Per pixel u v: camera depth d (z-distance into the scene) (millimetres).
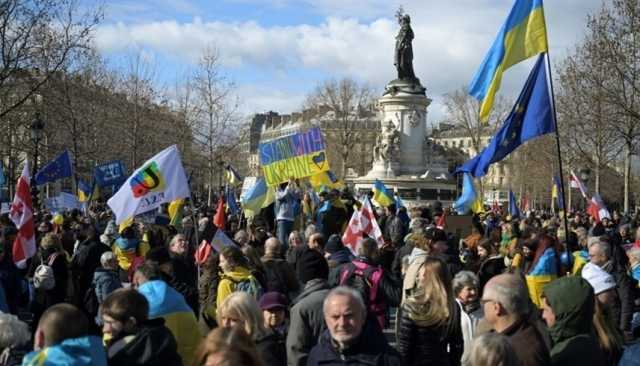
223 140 74438
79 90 61031
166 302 9047
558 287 7562
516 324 7383
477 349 5941
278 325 9430
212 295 12039
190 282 14781
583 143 60500
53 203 31984
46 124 55500
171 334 7797
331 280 13258
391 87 69188
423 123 69062
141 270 10062
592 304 7520
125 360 7449
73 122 54656
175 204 26703
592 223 34562
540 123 14680
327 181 31188
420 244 15000
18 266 15656
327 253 16750
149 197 14867
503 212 54844
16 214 15594
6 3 39406
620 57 45625
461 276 10016
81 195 38562
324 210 27141
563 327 7492
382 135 69250
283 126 192750
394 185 65688
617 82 47719
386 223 28406
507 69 14922
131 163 72125
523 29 14742
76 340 6902
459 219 31703
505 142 14961
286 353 9625
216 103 71875
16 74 42375
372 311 10664
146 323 7809
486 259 16344
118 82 74750
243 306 8211
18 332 7785
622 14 45719
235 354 5609
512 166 129500
